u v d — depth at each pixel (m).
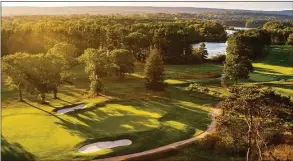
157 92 92.19
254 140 54.56
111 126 66.44
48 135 61.44
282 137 56.62
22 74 78.50
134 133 62.50
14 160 52.03
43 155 53.78
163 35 142.25
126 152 55.50
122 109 77.56
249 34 161.38
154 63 93.31
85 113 74.38
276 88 95.38
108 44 147.62
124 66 103.00
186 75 113.50
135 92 91.62
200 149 57.28
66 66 90.88
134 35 141.75
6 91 89.12
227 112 59.81
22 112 74.25
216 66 133.25
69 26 162.00
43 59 80.06
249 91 54.16
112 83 101.06
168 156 55.22
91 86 88.19
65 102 82.56
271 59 148.38
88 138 60.34
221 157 54.75
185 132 63.97
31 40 143.25
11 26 169.50
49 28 148.50
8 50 133.00
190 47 148.38
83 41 151.00
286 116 55.44
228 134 58.53
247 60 102.56
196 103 83.69
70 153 54.66
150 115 73.44
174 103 83.25
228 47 151.12
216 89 96.00
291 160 50.66
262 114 54.34
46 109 76.94
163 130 64.56
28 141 58.53
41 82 79.50
